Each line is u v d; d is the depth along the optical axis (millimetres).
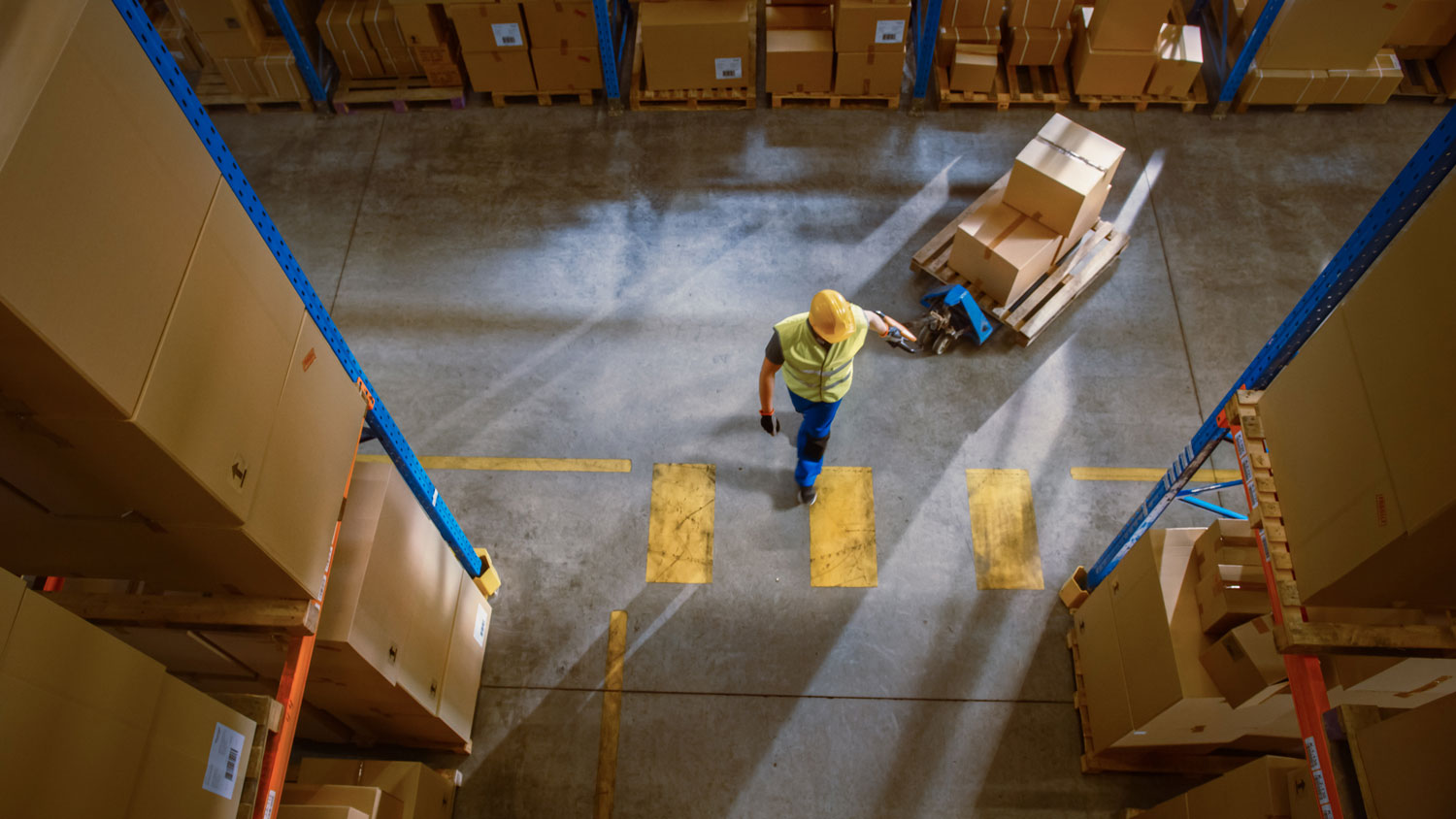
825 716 5617
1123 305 7152
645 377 6871
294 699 3570
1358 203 7664
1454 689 3709
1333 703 4004
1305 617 3391
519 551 6195
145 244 2488
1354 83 7875
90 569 3453
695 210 7680
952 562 6121
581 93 8211
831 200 7715
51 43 2162
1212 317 7102
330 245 7566
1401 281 2836
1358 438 3033
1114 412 6688
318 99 8211
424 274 7395
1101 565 5621
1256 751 5180
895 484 6398
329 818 3803
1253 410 3902
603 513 6316
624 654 5824
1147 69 7797
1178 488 4699
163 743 2570
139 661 2438
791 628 5902
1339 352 3207
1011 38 8008
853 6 7262
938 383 6801
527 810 5371
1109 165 6398
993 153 7969
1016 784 5410
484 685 5754
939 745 5527
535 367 6926
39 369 2225
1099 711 5266
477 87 8117
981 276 6859
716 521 6273
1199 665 4277
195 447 2744
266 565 3326
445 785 5117
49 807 2074
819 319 4820
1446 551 2682
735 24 7453
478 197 7797
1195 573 4445
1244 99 8023
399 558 4340
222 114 8344
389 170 7965
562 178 7879
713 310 7168
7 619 1931
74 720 2156
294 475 3414
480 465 6520
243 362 3014
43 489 2850
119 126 2402
